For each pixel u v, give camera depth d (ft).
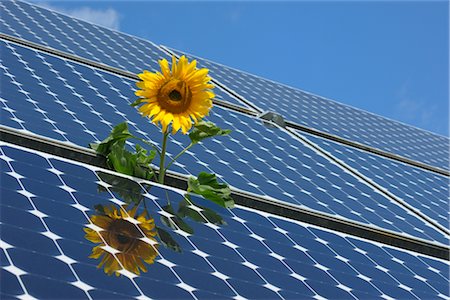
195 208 29.63
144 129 38.11
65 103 37.37
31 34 50.11
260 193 35.22
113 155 31.37
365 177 45.80
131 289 21.74
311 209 35.27
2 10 54.44
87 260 22.39
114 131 31.89
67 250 22.50
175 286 22.93
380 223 37.81
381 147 57.21
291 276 26.86
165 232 26.40
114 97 41.86
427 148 63.77
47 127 33.14
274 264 27.32
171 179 32.94
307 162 44.16
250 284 24.98
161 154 31.94
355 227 36.17
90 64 47.75
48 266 21.21
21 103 34.88
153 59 57.52
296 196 36.99
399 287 29.89
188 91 29.76
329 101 67.97
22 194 24.91
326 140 52.24
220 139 41.70
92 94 40.81
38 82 39.09
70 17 61.21
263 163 40.50
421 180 51.39
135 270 22.91
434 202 46.88
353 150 52.42
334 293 26.86
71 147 31.50
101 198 27.09
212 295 23.22
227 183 34.68
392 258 32.86
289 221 32.22
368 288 28.50
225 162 38.06
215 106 48.70
